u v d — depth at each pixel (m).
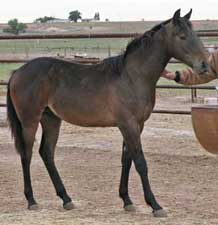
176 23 6.00
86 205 6.53
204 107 6.43
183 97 18.12
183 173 8.16
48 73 6.53
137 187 7.38
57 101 6.48
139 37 6.20
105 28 54.78
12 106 6.72
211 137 6.41
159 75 6.21
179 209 6.28
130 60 6.18
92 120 6.36
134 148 6.07
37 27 57.78
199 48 5.93
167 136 11.19
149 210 6.29
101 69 6.37
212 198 6.77
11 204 6.64
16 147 6.61
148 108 6.19
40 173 8.23
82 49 38.44
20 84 6.58
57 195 6.49
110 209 6.34
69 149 10.07
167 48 6.11
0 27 51.91
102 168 8.55
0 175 8.14
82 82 6.37
